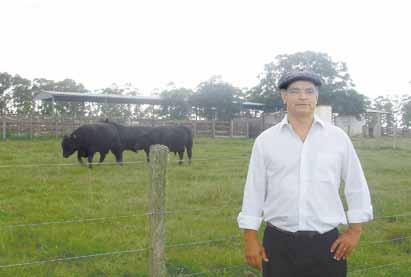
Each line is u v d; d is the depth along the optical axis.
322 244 3.30
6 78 56.66
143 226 6.96
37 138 27.62
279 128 3.37
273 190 3.35
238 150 21.91
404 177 12.82
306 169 3.28
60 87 62.94
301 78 3.30
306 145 3.30
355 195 3.38
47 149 19.95
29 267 5.31
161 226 4.08
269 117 36.00
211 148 23.17
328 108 16.11
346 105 49.94
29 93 57.91
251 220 3.40
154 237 4.08
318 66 51.03
